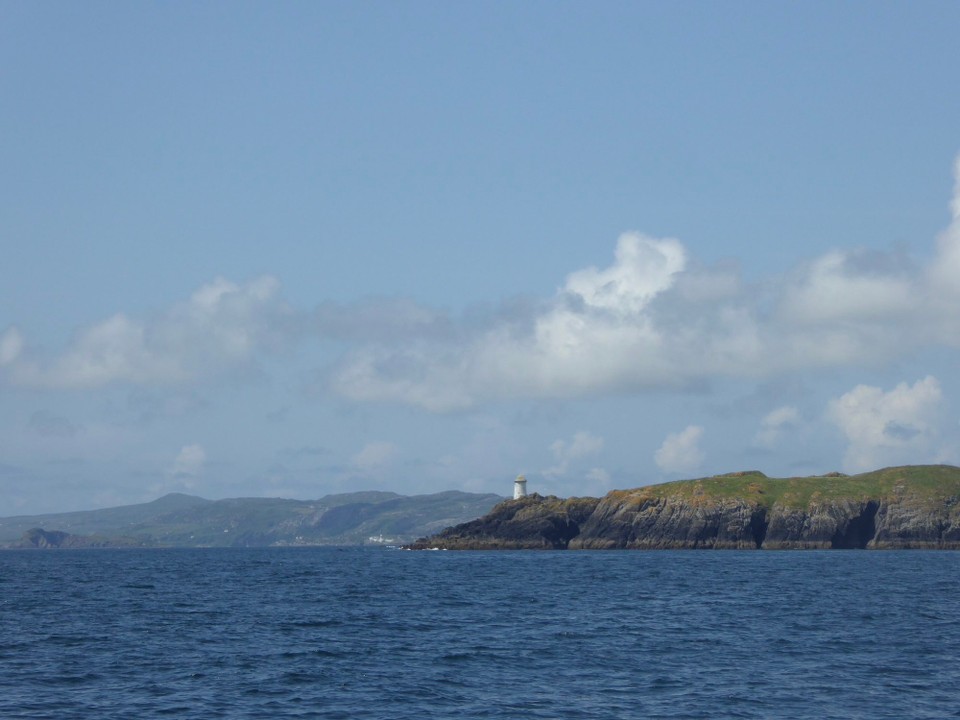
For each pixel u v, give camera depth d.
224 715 69.06
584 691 77.38
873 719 67.56
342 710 70.62
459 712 70.06
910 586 191.25
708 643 103.56
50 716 68.56
